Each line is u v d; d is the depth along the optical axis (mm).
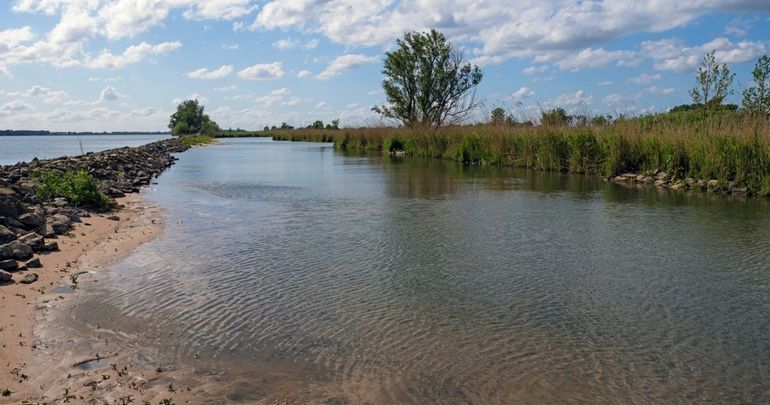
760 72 20812
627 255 7949
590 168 20531
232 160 32125
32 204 11219
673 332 5164
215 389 4090
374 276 6906
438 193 15055
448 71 43281
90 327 5254
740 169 14539
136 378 4258
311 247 8453
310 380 4238
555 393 4051
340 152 41188
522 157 24562
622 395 4023
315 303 5914
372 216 11281
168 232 9578
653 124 20078
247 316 5547
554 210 11961
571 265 7414
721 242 8750
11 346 4789
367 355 4672
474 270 7180
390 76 44219
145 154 30969
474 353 4711
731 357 4641
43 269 7078
